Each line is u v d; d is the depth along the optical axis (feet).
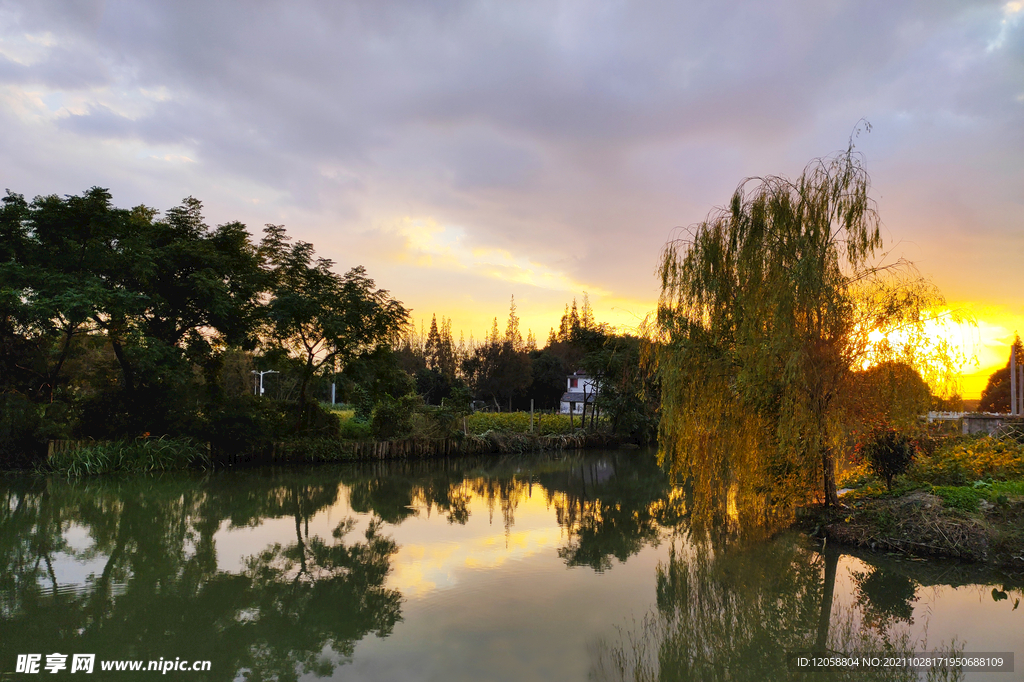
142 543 32.42
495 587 25.35
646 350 37.04
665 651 19.24
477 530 36.45
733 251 33.50
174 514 40.47
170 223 67.72
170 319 64.59
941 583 26.03
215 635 20.24
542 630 20.74
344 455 72.54
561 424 104.58
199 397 67.15
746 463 34.12
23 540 32.78
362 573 27.22
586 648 19.29
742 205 33.42
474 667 17.79
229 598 23.81
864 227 31.14
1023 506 29.76
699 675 17.69
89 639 19.89
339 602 23.36
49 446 58.13
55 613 22.17
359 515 41.04
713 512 41.63
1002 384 105.29
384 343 77.15
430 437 80.84
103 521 37.86
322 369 74.18
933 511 30.60
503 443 86.94
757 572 27.58
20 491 48.26
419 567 28.32
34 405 58.23
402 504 45.65
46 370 61.52
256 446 68.28
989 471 36.96
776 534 34.47
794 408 30.45
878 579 26.50
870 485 37.17
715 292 33.37
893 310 30.30
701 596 24.50
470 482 58.29
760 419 32.99
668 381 34.17
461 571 27.71
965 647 19.81
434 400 175.94
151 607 22.77
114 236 60.64
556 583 25.89
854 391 31.09
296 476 60.18
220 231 69.62
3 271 52.11
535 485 56.70
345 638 19.92
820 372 30.30
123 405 64.08
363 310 73.00
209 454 65.77
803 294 29.94
